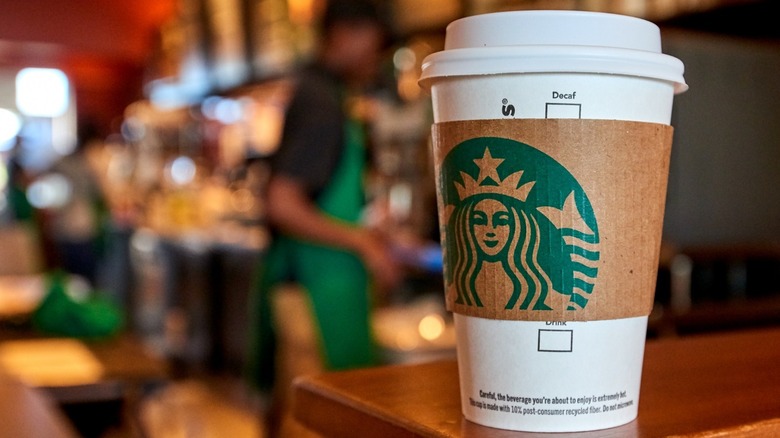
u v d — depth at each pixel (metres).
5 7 3.31
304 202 2.28
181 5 5.53
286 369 2.36
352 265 2.31
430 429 0.58
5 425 0.98
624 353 0.60
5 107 11.05
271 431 2.41
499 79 0.57
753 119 1.89
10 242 3.75
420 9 3.32
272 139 5.68
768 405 0.61
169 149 7.32
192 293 5.37
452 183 0.61
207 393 4.43
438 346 2.01
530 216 0.58
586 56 0.56
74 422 1.97
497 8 2.87
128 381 1.71
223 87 5.37
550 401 0.58
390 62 3.73
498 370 0.59
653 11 2.27
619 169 0.58
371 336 2.31
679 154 1.80
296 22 4.32
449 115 0.61
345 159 2.34
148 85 6.07
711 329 1.51
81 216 6.00
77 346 2.01
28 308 2.37
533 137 0.57
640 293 0.60
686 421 0.58
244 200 5.29
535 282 0.58
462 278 0.60
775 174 1.94
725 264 1.85
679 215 1.81
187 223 5.85
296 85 2.34
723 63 1.84
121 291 6.69
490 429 0.59
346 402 0.66
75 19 3.48
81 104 6.00
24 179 6.05
